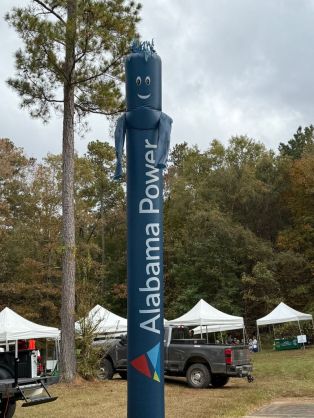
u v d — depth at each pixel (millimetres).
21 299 36469
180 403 11391
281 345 32094
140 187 5945
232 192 43688
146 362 5734
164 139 5992
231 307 38375
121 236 47438
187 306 40062
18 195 39125
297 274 39594
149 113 6008
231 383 16047
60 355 16094
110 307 40844
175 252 43438
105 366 17266
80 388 14602
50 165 35500
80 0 15352
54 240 34531
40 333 20641
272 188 43219
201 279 40812
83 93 17203
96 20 15516
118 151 6066
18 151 40375
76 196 37125
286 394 12984
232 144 47438
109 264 45406
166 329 15938
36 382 9328
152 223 5895
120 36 15852
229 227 40031
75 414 10148
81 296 17344
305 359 22547
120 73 16656
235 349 15031
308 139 50844
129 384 5789
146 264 5848
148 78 6059
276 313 31453
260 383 15523
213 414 9953
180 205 45031
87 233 41844
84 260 20234
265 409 10891
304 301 39031
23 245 35625
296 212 42188
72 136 17047
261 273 37781
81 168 38656
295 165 41875
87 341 16531
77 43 15680
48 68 16516
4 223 36219
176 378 17344
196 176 48031
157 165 5938
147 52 6109
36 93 17031
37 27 15562
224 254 40125
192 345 15305
